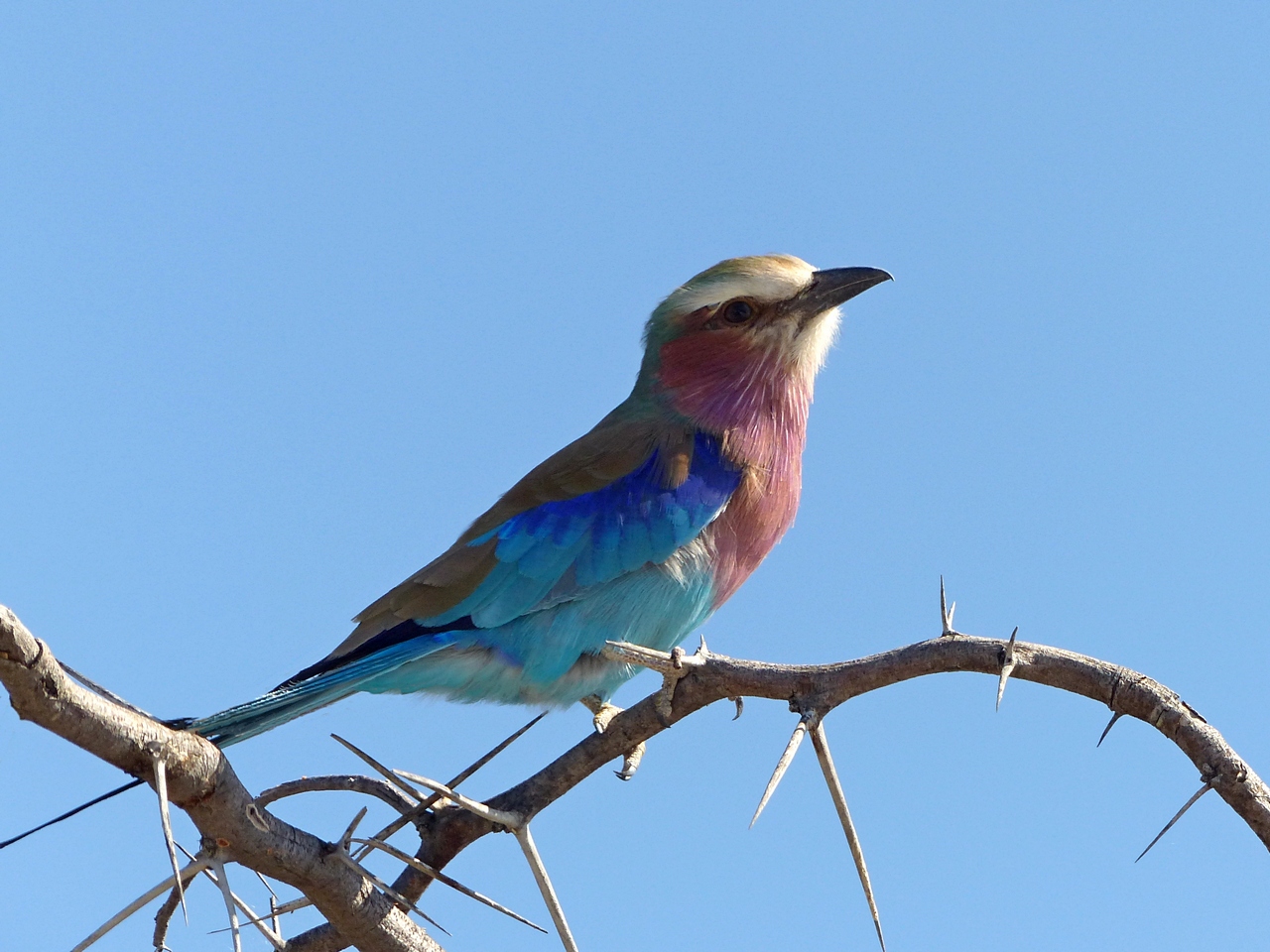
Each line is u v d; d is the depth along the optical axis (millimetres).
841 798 7555
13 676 5988
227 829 6953
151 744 6527
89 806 6594
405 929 7691
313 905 7547
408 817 8375
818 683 7629
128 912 6566
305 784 8672
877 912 7445
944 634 7445
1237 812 6738
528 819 8117
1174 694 6941
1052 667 7156
